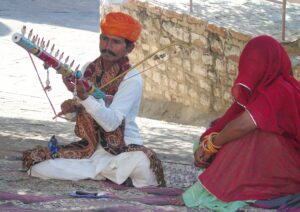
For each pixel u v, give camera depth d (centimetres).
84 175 838
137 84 834
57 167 835
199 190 750
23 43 755
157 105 2200
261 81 726
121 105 823
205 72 1997
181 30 2061
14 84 2506
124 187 828
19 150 1089
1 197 747
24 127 1405
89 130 842
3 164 928
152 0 2209
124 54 829
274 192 736
